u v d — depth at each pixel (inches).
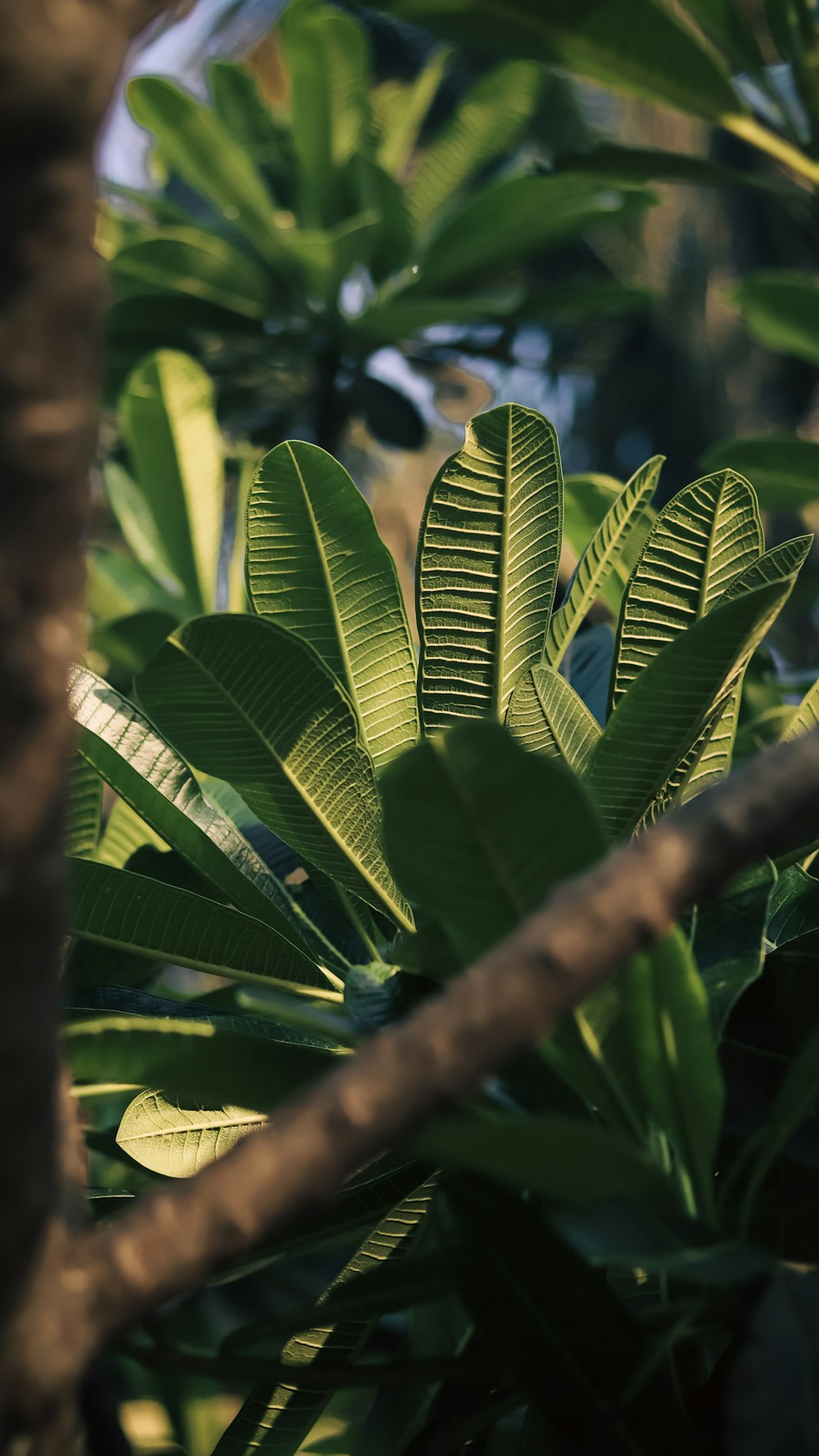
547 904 51.3
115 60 40.7
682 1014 55.6
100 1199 64.8
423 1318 69.2
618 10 84.9
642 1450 58.4
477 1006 50.6
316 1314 59.4
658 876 50.9
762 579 65.9
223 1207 50.4
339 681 63.4
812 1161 59.2
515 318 157.1
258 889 65.3
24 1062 44.0
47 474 40.3
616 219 148.8
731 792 51.6
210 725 63.3
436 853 54.9
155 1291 50.1
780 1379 54.4
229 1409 99.5
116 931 64.6
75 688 64.2
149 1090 65.7
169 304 144.1
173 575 102.3
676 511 65.4
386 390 148.1
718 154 312.8
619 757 61.4
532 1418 63.2
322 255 139.6
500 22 86.5
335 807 64.2
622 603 65.8
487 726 53.0
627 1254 54.2
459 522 65.5
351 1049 64.7
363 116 151.1
